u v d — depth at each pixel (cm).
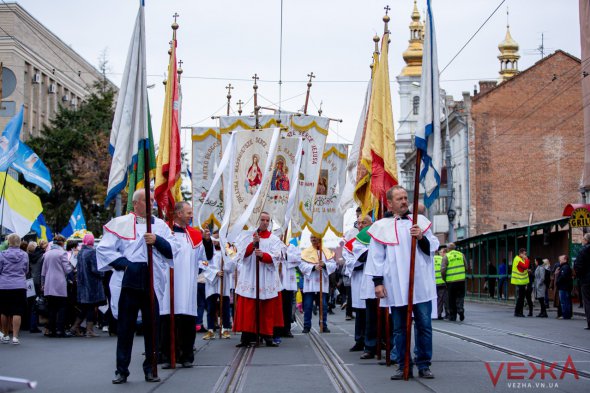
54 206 4900
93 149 4853
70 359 1287
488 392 879
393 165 1273
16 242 1592
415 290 995
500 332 1725
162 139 1353
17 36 5266
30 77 5466
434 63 1062
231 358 1276
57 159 4825
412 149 7381
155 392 912
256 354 1338
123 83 1057
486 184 5406
